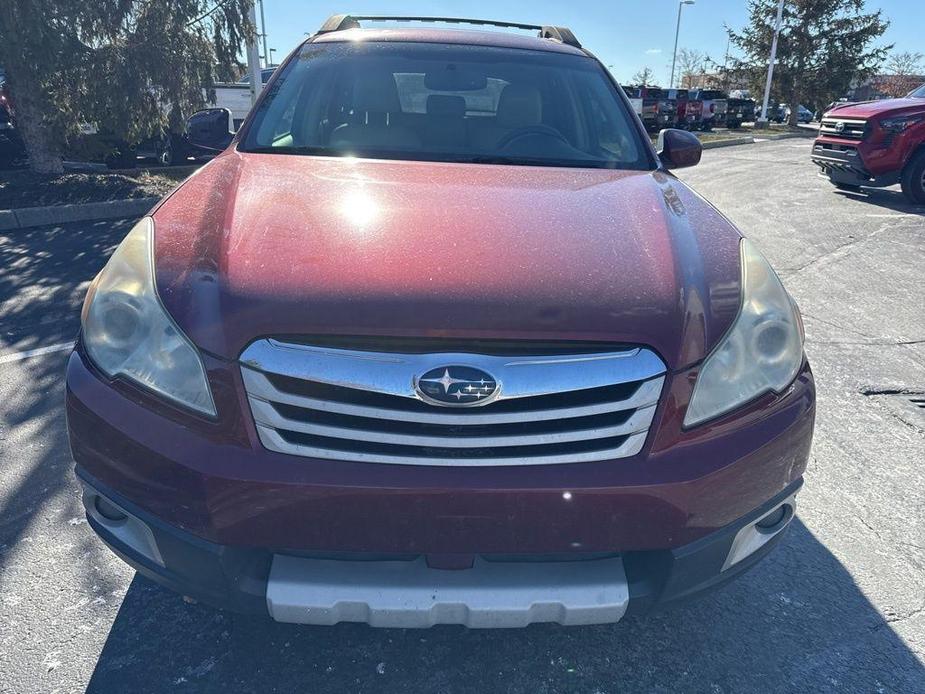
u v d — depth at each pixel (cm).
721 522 167
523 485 154
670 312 164
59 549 241
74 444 171
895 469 307
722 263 187
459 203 204
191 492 157
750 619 222
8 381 359
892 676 202
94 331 173
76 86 814
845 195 1042
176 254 179
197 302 162
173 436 159
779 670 204
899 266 638
